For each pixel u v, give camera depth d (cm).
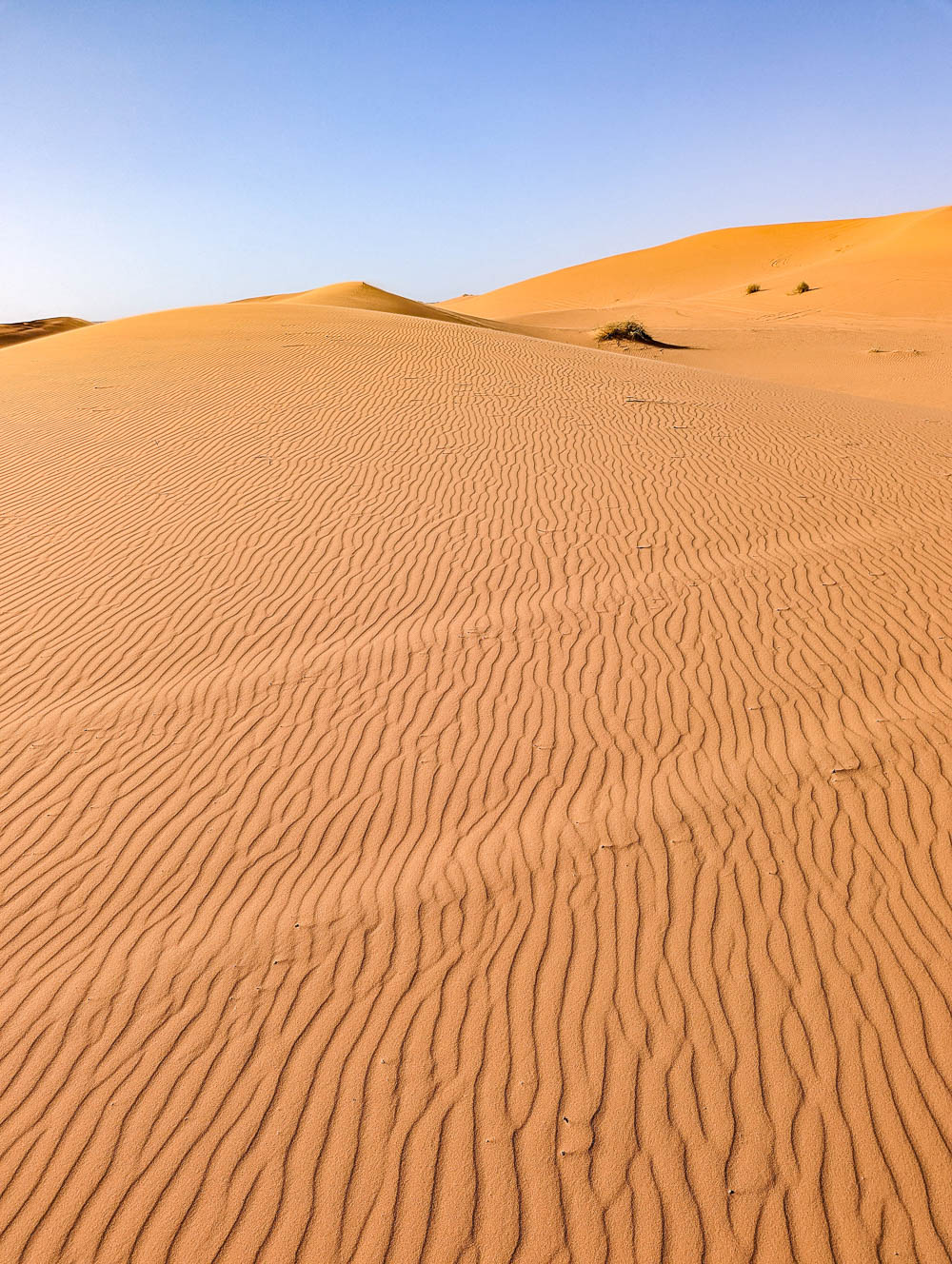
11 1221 330
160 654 761
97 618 830
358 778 587
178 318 2531
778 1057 377
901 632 728
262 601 848
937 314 3928
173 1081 384
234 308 2714
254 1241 319
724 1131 348
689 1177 333
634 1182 332
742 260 8162
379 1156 347
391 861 511
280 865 514
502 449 1277
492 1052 388
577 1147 346
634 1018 400
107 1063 394
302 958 446
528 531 984
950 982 408
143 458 1268
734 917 453
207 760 615
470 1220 322
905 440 1336
